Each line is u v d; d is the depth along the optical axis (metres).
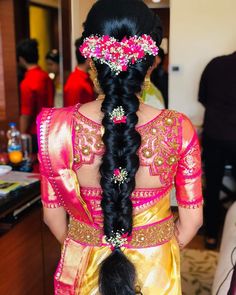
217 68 2.33
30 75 2.81
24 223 1.60
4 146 2.57
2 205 1.41
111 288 0.89
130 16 0.85
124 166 0.85
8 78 2.82
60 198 0.95
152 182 0.91
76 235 0.95
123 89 0.85
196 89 2.41
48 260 1.82
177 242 1.00
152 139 0.88
